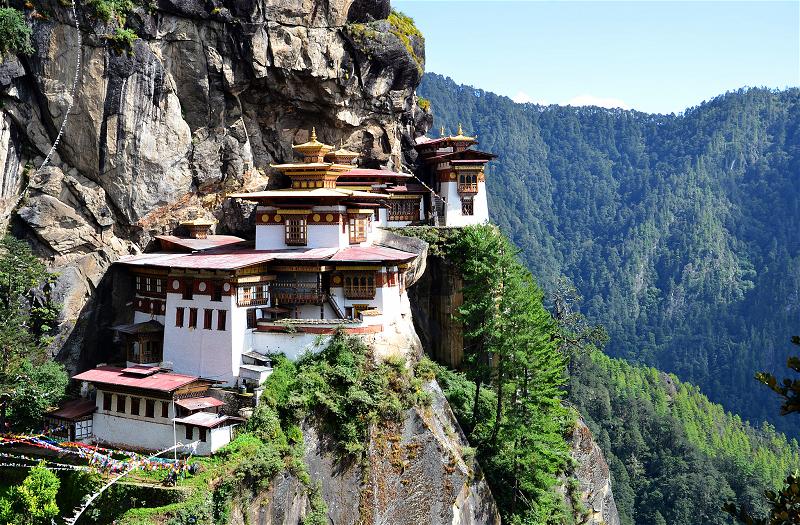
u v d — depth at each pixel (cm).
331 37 8231
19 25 6706
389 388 6644
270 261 7006
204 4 7556
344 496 6275
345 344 6619
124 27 7244
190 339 6756
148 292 7194
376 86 8700
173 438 6050
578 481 8381
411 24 9506
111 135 7200
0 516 5356
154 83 7369
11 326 6241
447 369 8112
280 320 6712
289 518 5894
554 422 7738
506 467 7394
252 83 7981
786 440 19300
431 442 6669
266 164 8388
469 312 7756
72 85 7038
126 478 5550
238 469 5628
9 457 5888
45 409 6362
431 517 6575
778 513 2228
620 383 16925
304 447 6162
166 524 5238
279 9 7856
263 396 6256
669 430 14600
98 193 7250
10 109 6906
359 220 7650
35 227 6919
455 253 8338
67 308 6912
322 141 8706
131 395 6228
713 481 13450
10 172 6931
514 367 7394
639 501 13312
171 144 7538
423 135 10456
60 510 5553
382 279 7169
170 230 7650
